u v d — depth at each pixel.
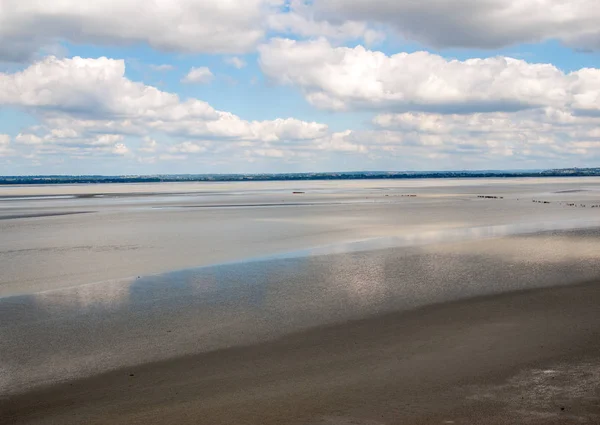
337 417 8.79
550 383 9.98
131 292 18.58
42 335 13.80
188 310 16.09
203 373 11.09
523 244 28.55
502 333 13.23
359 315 15.21
